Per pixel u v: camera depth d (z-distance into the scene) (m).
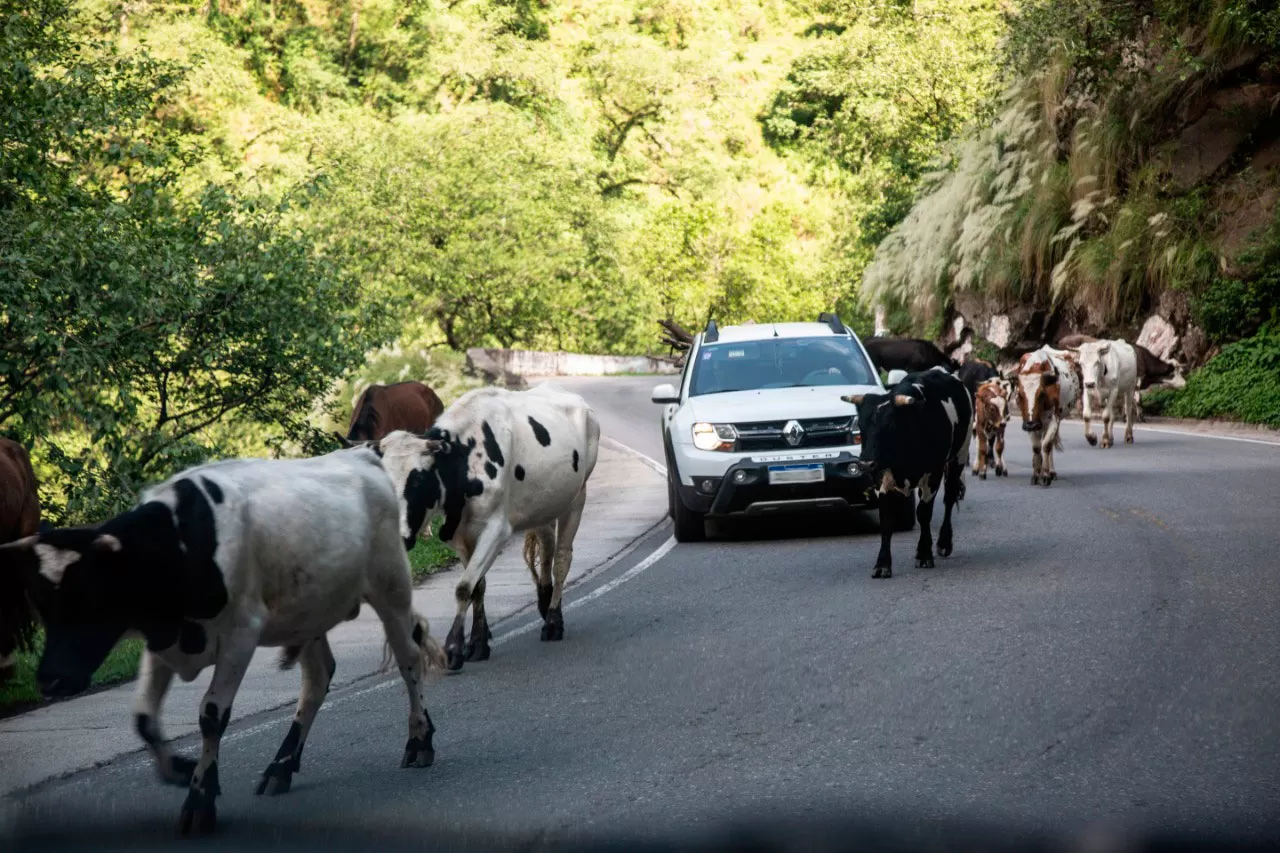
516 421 9.15
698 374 15.14
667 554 13.52
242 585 5.40
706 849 4.81
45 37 15.47
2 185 13.88
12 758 6.68
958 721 6.52
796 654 8.35
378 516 6.26
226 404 16.61
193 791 5.27
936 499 16.55
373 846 5.02
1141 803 5.17
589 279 64.25
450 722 7.15
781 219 82.06
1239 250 28.41
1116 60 31.61
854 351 15.21
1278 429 24.94
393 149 55.91
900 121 43.19
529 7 99.31
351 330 16.98
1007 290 34.91
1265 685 6.88
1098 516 14.02
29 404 13.99
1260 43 29.47
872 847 4.77
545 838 5.04
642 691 7.61
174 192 16.00
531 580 12.41
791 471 13.52
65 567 4.85
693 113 97.06
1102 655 7.77
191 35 55.16
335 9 84.25
